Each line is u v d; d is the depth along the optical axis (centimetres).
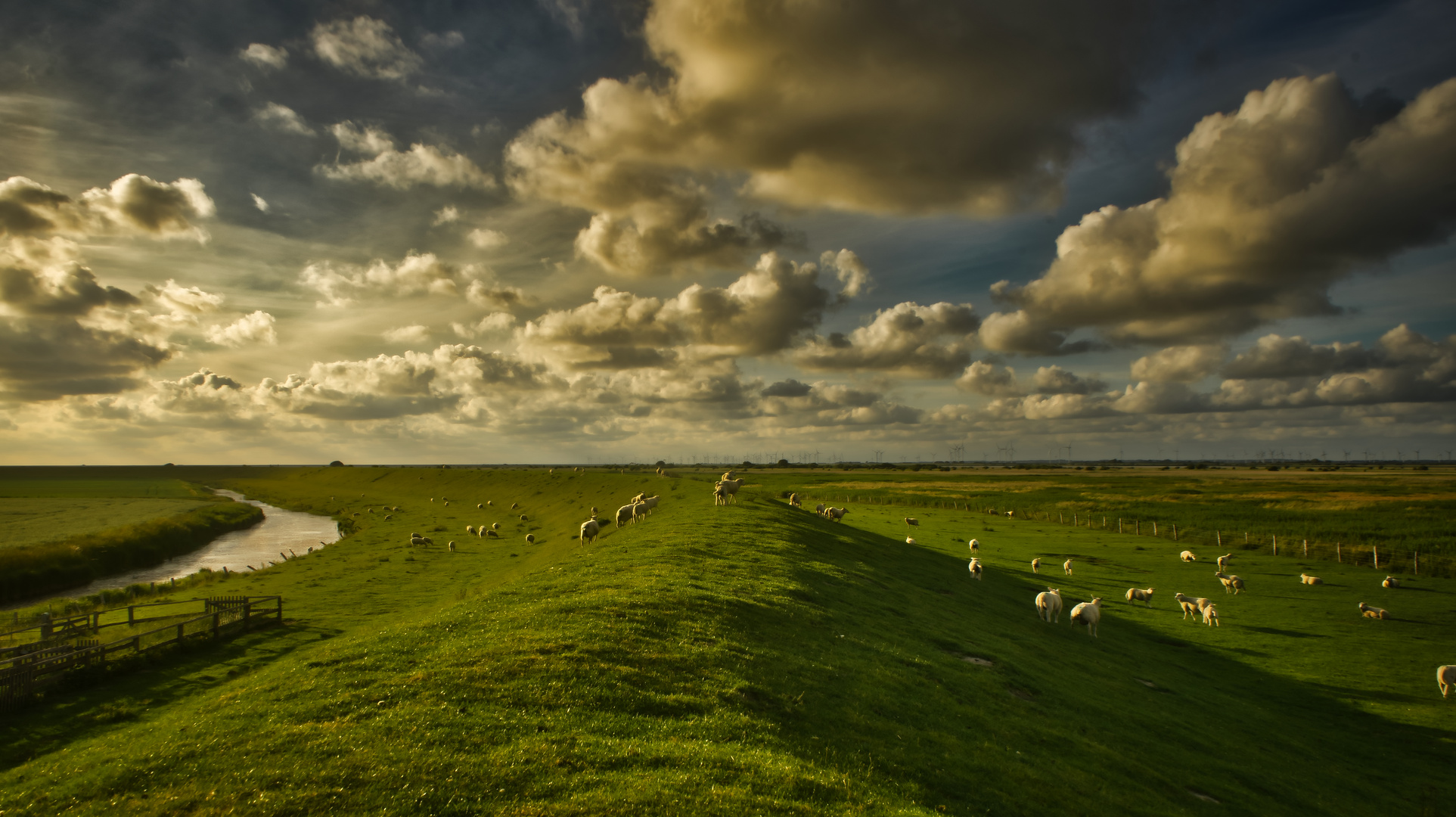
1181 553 6256
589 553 3362
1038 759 1521
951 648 2364
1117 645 3197
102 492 17662
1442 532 6831
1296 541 6738
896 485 16325
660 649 1652
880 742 1407
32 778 1068
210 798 923
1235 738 2080
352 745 1085
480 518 10144
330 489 19925
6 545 6450
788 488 15075
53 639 2850
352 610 3916
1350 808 1684
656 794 980
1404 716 2498
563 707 1284
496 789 970
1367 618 3978
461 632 1800
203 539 9219
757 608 2155
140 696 2377
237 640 3200
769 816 963
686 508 5475
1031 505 11131
